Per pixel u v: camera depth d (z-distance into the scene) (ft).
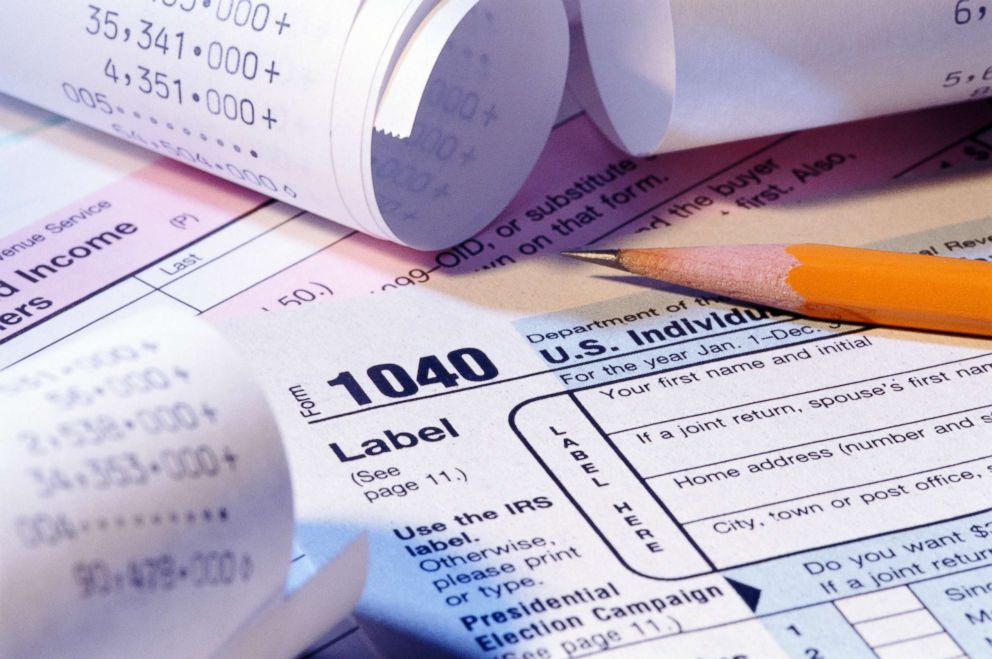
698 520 1.40
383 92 1.67
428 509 1.42
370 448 1.50
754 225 1.91
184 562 1.06
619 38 1.99
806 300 1.68
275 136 1.77
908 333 1.68
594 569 1.34
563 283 1.80
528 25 1.90
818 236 1.88
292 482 1.15
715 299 1.76
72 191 2.01
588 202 1.98
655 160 2.07
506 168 1.94
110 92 1.93
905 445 1.49
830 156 2.06
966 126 2.12
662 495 1.43
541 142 1.97
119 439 1.06
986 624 1.27
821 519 1.40
